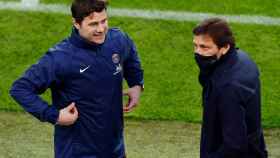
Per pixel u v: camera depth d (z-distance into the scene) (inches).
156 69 1160.8
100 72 640.4
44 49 1210.6
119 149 694.5
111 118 663.8
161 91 1104.2
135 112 1045.8
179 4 1336.1
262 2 1342.3
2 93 1091.9
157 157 926.4
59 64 628.4
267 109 1060.5
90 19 611.5
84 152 667.4
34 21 1283.2
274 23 1283.2
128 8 1318.9
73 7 615.2
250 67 594.2
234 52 590.6
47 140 966.4
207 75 594.9
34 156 924.6
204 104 603.5
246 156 614.9
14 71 1152.2
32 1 1338.6
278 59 1189.7
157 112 1049.5
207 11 1317.7
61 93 649.0
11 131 987.9
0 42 1225.4
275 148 953.5
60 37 1245.1
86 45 630.5
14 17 1293.1
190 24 1279.5
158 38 1240.2
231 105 575.2
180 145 957.8
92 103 647.8
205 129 612.1
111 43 649.6
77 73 633.6
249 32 1261.1
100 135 662.5
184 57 1193.4
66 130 660.1
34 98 631.2
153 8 1320.1
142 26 1269.7
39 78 630.5
